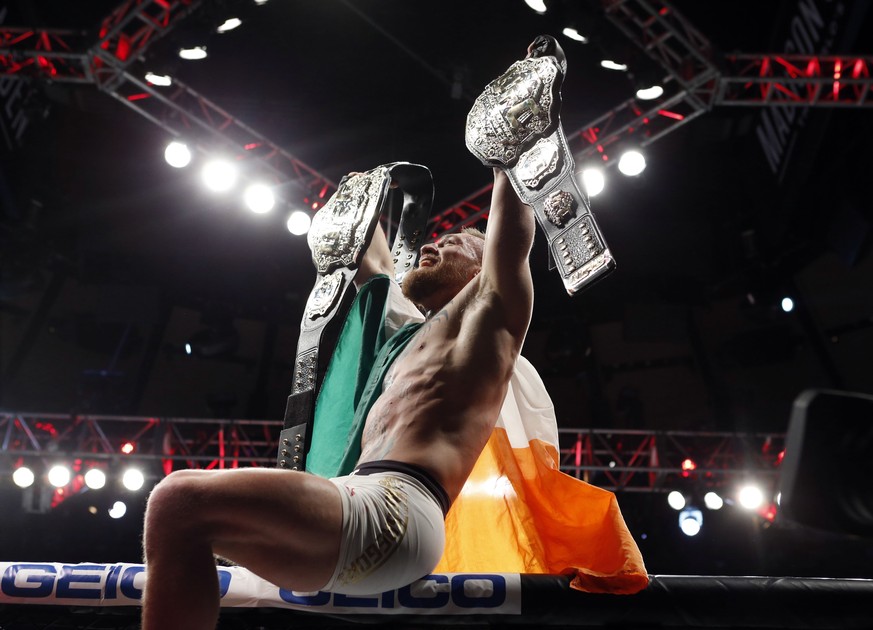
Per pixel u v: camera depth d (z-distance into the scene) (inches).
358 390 87.2
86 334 539.8
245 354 584.1
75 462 420.5
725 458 428.8
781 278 488.7
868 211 393.7
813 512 38.1
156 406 561.6
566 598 70.9
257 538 59.2
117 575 72.7
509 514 81.2
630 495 461.4
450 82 428.5
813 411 37.9
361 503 62.7
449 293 90.2
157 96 332.2
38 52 318.7
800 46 363.3
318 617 72.5
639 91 315.3
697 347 549.3
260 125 481.7
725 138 469.4
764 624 70.8
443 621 71.2
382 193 94.7
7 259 454.6
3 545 434.6
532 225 81.7
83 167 499.2
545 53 83.0
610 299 548.1
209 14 307.3
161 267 544.7
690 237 534.0
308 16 418.3
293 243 536.7
